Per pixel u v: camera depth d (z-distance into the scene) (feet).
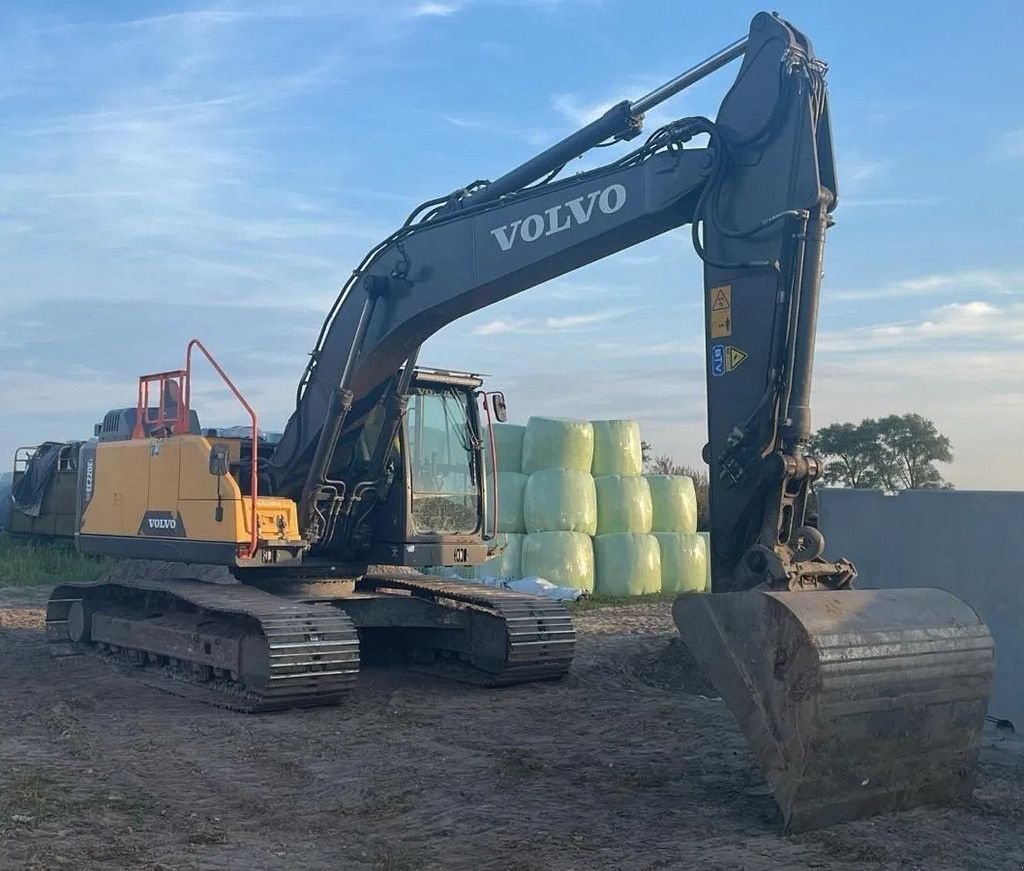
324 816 19.57
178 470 33.32
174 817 19.31
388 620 33.17
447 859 17.08
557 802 20.12
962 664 19.06
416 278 29.89
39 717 27.58
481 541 35.88
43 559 67.77
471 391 36.58
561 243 25.85
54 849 17.21
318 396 32.91
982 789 21.01
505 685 33.09
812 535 20.22
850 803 18.25
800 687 17.54
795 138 20.77
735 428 20.66
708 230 21.62
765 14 21.56
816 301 20.35
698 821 18.76
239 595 31.45
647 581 61.21
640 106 24.52
